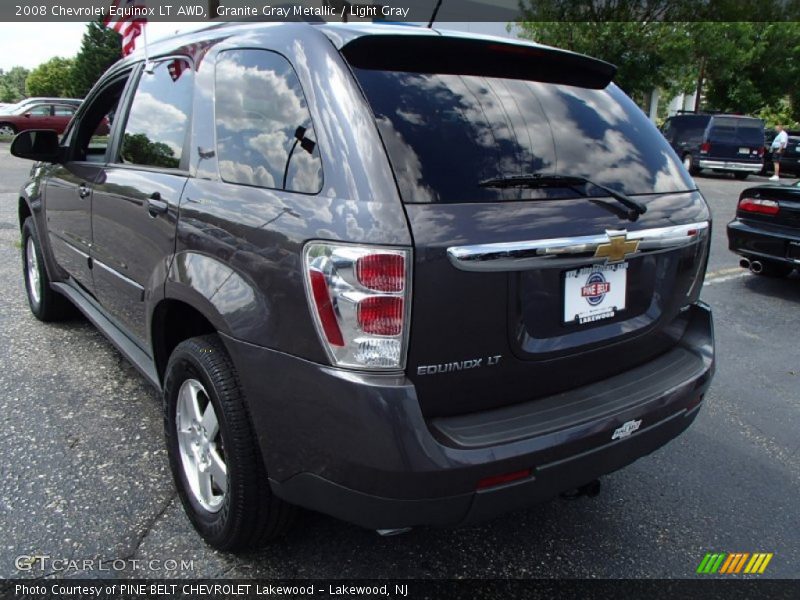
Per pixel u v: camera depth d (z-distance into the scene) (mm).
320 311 1792
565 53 2400
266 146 2131
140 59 3230
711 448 3438
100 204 3158
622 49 23031
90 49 46594
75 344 4281
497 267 1861
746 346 5066
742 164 18875
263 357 1954
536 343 2045
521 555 2520
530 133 2172
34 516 2533
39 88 65688
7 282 5676
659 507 2887
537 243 1924
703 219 2520
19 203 4699
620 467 2234
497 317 1921
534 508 2842
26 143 3607
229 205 2150
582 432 2010
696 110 28297
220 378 2160
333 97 1950
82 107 3756
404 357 1781
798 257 6004
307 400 1856
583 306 2145
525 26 23078
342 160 1863
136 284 2822
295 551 2441
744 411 3910
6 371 3809
